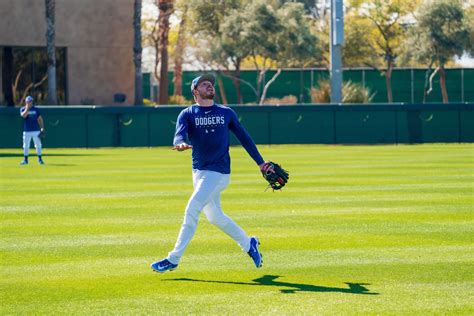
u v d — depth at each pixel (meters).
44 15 117.38
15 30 115.62
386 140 93.19
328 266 24.02
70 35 119.25
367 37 185.00
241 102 155.75
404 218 33.31
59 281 22.30
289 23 154.50
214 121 22.44
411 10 177.88
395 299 19.98
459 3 161.62
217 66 157.88
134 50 115.50
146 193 43.00
